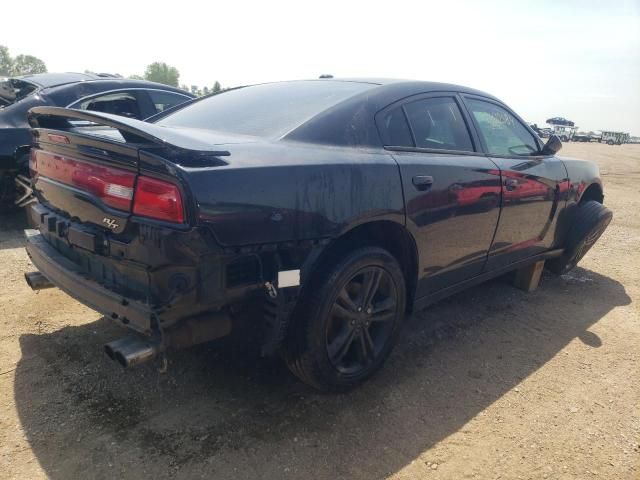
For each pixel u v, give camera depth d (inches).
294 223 81.0
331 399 100.2
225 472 79.0
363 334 101.3
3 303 130.3
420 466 83.6
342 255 93.6
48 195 95.2
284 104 107.7
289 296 84.3
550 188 146.9
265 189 77.5
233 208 73.5
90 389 97.4
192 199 69.7
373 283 100.0
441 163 109.0
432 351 123.0
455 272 122.1
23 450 80.6
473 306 152.1
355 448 86.7
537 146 154.2
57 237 91.4
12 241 183.2
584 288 174.6
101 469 77.9
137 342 75.7
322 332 91.0
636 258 215.5
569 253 169.0
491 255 132.1
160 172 71.1
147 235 71.6
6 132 189.9
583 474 83.7
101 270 84.5
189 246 70.8
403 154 104.0
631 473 84.5
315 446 86.5
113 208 76.5
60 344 112.5
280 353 94.8
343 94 106.8
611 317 150.3
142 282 74.8
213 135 93.5
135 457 80.8
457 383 109.4
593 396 107.3
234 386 102.0
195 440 85.7
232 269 77.1
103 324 122.5
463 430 93.5
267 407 96.1
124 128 71.7
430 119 116.4
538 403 103.7
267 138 92.3
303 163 84.1
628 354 127.1
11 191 203.0
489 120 135.9
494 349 126.0
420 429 93.1
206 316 80.7
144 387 99.5
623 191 437.7
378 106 105.3
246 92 126.1
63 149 88.6
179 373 104.8
